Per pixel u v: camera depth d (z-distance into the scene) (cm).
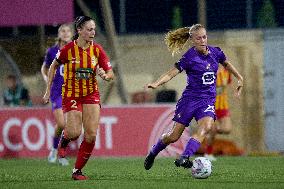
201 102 2891
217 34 5081
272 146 4969
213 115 2892
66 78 2891
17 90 5153
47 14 4531
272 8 5616
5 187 2673
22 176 3212
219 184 2703
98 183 2772
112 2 5881
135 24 5872
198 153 4672
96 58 2895
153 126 4538
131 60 5288
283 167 3688
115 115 4594
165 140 3006
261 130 4969
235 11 5609
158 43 5238
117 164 3959
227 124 4444
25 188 2630
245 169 3544
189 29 2988
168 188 2567
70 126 2888
